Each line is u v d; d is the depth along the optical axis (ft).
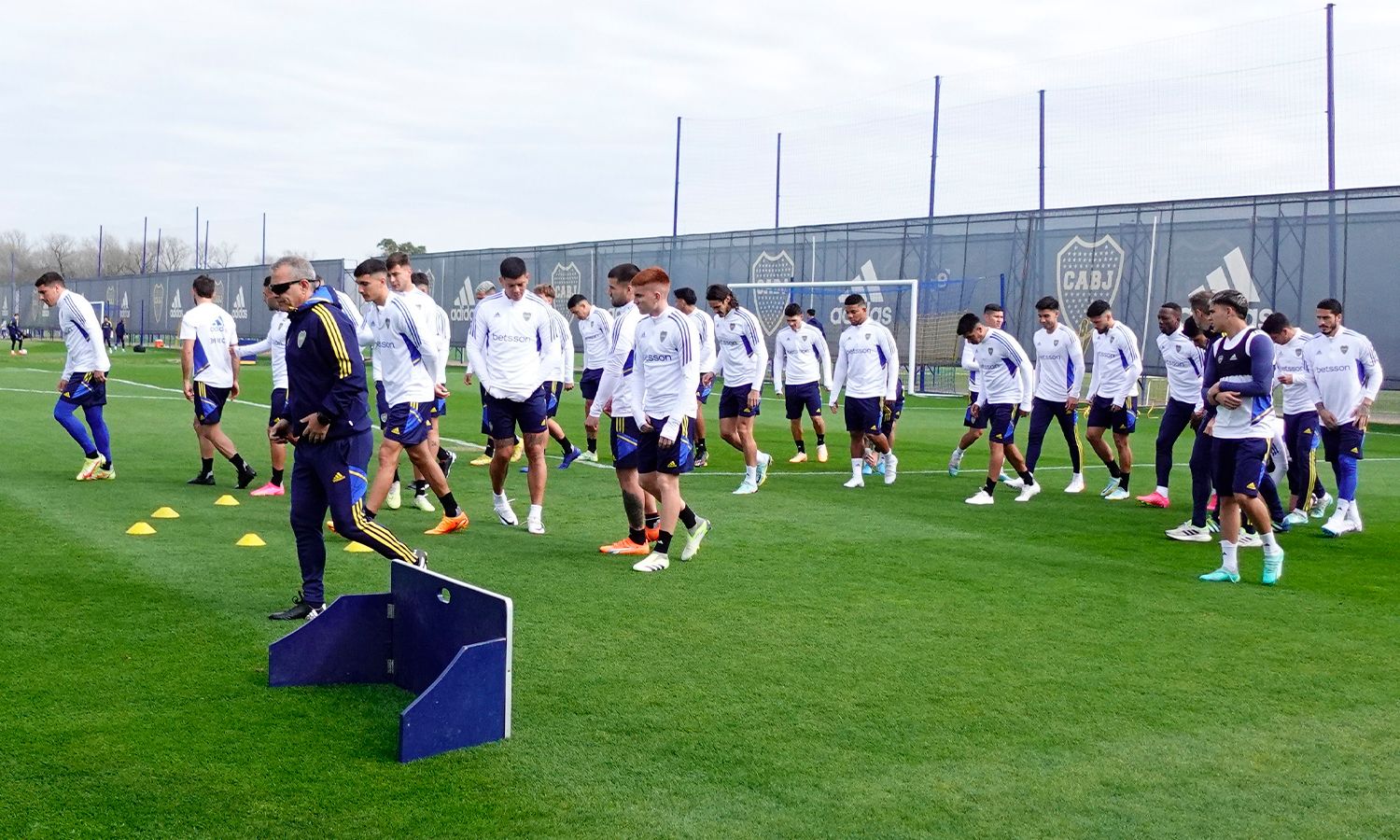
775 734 14.06
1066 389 35.55
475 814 11.55
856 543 26.89
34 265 246.68
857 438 36.91
